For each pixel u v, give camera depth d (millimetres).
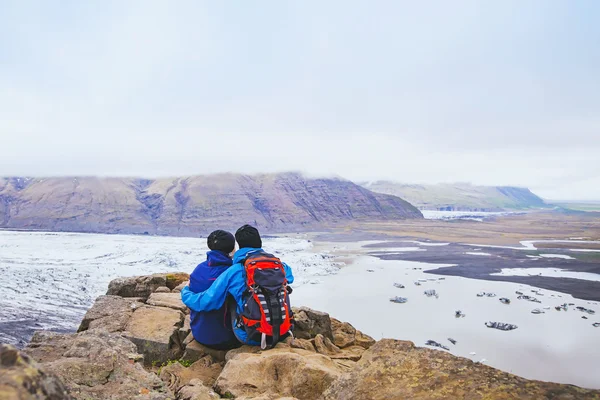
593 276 69000
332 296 55125
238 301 5781
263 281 5715
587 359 31609
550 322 41375
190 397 4316
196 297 5984
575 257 96562
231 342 6230
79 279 78438
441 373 3402
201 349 6395
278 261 6027
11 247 133125
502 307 47719
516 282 63562
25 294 63938
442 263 88500
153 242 163500
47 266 93688
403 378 3480
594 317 42969
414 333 38594
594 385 27234
